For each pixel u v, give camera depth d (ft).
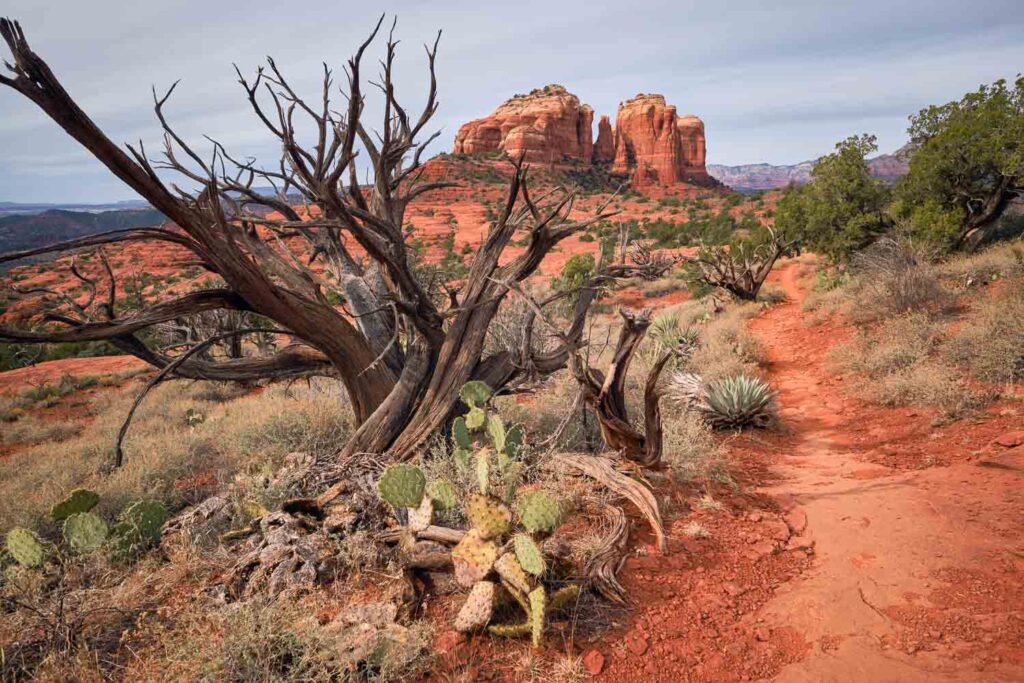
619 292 108.88
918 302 41.70
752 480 22.56
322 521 18.10
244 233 26.50
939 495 18.76
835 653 12.15
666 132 629.51
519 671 11.75
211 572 16.26
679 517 18.70
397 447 23.15
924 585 14.16
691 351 44.47
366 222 22.00
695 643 12.72
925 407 28.02
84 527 15.79
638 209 387.14
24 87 15.43
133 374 86.22
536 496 13.12
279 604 12.89
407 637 12.14
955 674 11.16
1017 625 12.27
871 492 19.92
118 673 12.18
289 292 22.36
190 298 21.49
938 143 54.29
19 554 15.05
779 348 50.70
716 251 76.89
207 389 64.64
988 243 54.70
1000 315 32.17
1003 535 15.74
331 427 30.07
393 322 26.58
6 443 53.57
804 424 30.91
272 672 11.20
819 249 71.10
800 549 16.63
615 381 20.13
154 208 18.74
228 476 26.86
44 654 12.78
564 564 14.43
